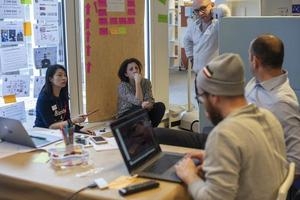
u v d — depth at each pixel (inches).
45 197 70.9
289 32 122.0
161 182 70.2
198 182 64.6
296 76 121.8
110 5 169.8
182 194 67.7
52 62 152.9
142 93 166.7
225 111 64.4
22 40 140.6
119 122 75.6
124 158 73.5
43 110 134.3
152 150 82.6
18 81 140.9
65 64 158.6
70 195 67.9
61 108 139.7
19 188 73.8
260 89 90.7
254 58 90.2
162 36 200.7
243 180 61.1
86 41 163.2
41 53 147.9
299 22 120.6
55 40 153.4
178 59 381.7
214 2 181.8
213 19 176.2
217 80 63.6
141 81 169.2
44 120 133.9
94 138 97.3
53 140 98.7
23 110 143.7
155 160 80.5
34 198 72.3
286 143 85.9
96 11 164.6
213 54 178.5
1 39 133.9
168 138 114.0
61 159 80.4
